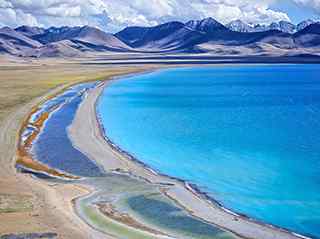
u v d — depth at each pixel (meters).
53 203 45.56
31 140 73.12
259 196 50.69
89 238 38.00
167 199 47.78
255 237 39.81
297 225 43.16
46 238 37.50
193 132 85.00
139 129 87.19
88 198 47.47
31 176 55.16
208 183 54.78
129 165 60.47
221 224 42.19
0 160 61.56
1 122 85.88
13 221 40.72
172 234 39.59
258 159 66.00
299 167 61.84
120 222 41.62
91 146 70.06
